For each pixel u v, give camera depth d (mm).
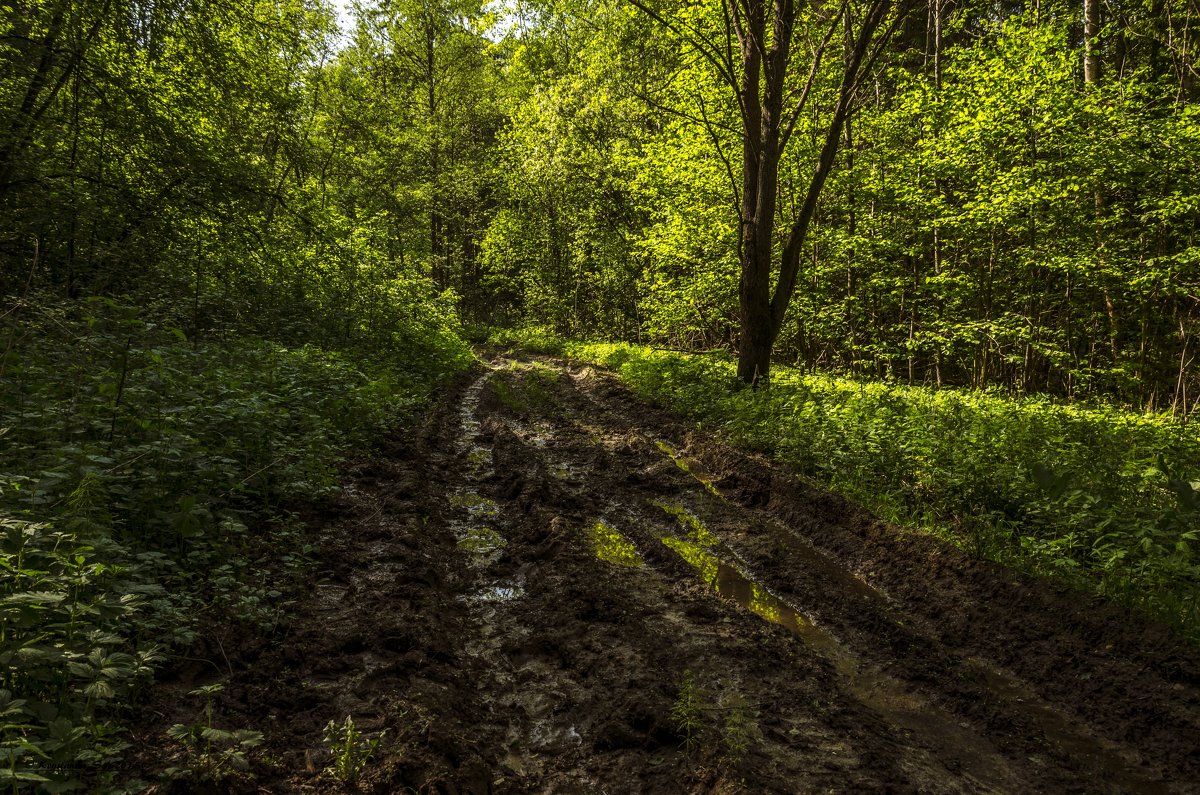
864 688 4000
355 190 21906
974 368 19453
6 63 7797
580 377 20266
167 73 10203
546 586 5109
